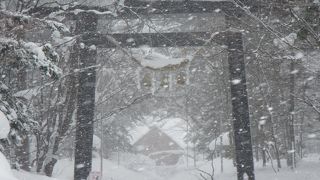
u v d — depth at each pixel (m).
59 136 14.23
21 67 8.04
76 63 14.29
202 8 13.68
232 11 12.69
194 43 14.16
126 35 14.02
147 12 13.86
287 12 9.23
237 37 13.88
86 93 13.84
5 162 4.74
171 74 13.05
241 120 14.11
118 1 12.72
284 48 8.13
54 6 12.47
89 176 13.46
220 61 20.94
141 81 13.14
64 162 23.72
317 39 7.14
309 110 23.53
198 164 33.16
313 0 7.68
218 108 26.42
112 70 17.52
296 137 27.62
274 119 23.28
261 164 23.69
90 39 13.45
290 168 19.09
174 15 14.99
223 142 27.61
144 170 32.69
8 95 8.34
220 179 20.34
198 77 27.94
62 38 12.30
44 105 14.76
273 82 20.88
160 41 14.14
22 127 8.26
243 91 14.14
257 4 10.75
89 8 13.42
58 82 13.91
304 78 18.16
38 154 13.83
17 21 7.89
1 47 7.57
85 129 13.77
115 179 24.64
